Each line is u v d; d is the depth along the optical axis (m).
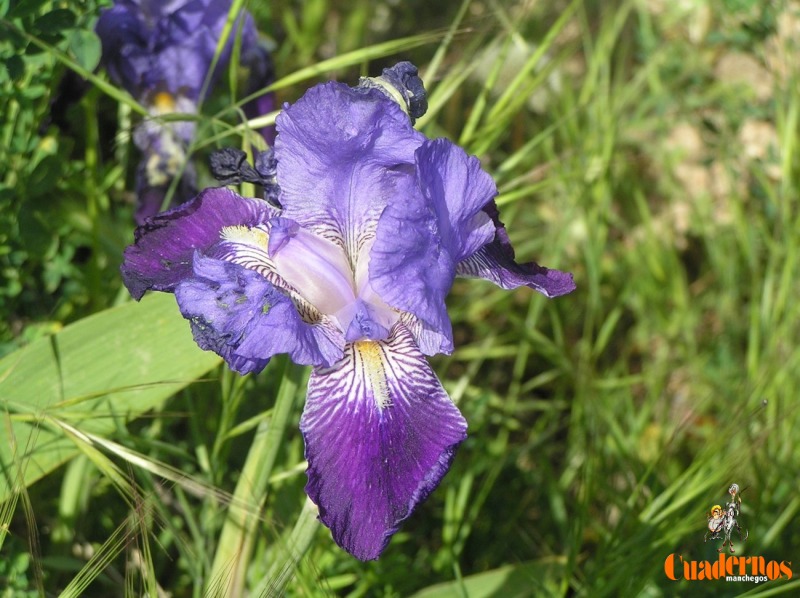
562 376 0.48
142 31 0.37
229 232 0.28
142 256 0.26
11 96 0.33
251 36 0.39
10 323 0.40
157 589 0.28
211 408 0.40
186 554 0.32
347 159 0.26
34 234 0.35
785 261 0.47
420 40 0.38
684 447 0.46
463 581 0.34
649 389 0.48
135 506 0.30
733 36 0.50
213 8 0.37
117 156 0.42
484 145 0.40
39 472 0.29
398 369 0.26
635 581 0.33
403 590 0.37
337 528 0.23
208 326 0.24
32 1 0.31
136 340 0.31
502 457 0.42
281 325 0.24
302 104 0.25
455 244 0.25
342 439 0.24
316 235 0.27
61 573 0.36
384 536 0.23
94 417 0.29
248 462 0.29
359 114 0.25
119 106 0.41
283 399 0.28
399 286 0.24
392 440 0.25
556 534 0.43
